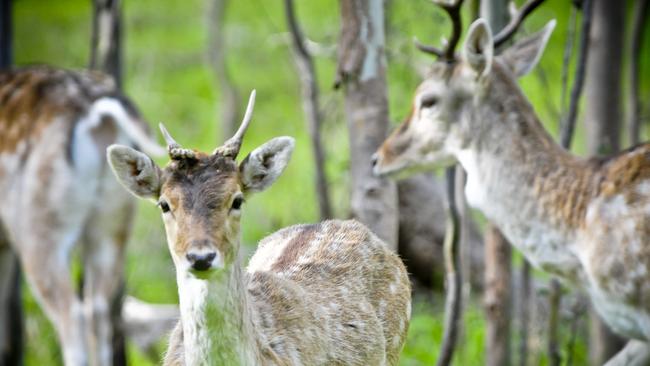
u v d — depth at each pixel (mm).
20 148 13180
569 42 12773
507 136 11281
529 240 11156
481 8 12883
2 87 13492
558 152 11195
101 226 13195
